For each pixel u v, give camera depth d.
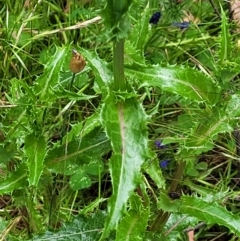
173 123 0.62
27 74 0.67
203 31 0.71
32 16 0.69
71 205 0.59
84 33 0.68
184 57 0.69
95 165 0.58
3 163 0.44
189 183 0.56
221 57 0.38
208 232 0.59
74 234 0.46
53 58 0.39
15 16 0.70
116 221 0.33
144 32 0.43
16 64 0.66
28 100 0.39
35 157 0.39
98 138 0.42
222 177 0.62
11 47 0.67
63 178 0.57
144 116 0.34
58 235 0.46
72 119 0.63
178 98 0.62
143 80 0.37
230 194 0.47
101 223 0.46
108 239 0.46
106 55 0.66
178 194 0.45
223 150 0.62
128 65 0.38
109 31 0.30
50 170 0.42
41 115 0.40
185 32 0.69
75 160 0.42
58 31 0.64
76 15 0.70
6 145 0.43
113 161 0.33
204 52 0.68
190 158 0.42
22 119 0.41
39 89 0.39
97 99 0.64
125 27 0.30
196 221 0.47
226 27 0.37
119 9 0.29
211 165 0.63
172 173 0.59
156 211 0.49
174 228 0.47
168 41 0.69
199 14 0.72
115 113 0.34
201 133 0.40
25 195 0.45
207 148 0.44
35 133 0.40
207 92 0.38
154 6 0.65
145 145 0.34
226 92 0.39
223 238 0.59
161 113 0.64
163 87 0.37
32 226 0.49
